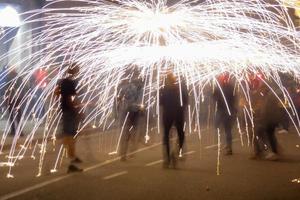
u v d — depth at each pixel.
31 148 20.92
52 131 23.59
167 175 15.25
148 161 17.55
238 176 15.12
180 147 16.97
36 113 26.69
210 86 26.33
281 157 18.20
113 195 12.98
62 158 18.22
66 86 15.93
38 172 15.87
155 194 13.04
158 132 24.08
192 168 16.30
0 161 18.08
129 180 14.62
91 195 13.01
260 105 17.70
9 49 30.47
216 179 14.71
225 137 19.06
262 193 13.16
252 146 19.56
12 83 24.53
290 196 12.88
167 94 16.41
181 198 12.66
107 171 15.88
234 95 19.09
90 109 25.91
